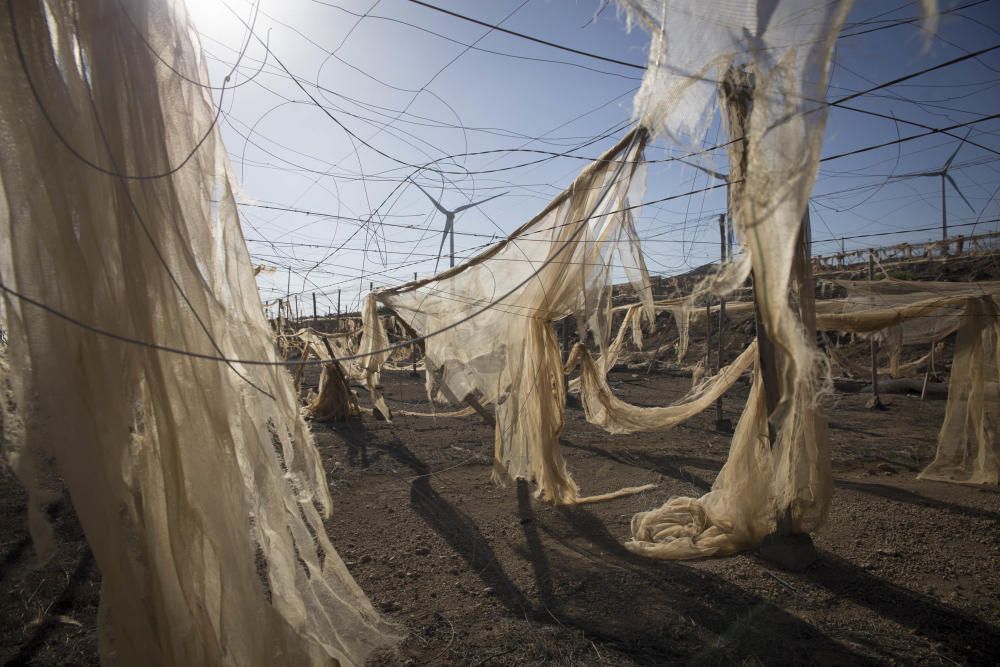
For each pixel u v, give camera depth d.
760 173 3.11
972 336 8.38
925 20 2.52
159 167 2.66
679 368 24.80
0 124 2.30
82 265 2.40
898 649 3.84
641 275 6.05
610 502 7.59
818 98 2.96
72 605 4.42
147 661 2.36
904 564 5.23
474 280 7.75
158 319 2.61
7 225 2.37
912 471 8.91
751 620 4.28
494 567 5.39
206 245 2.91
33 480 2.36
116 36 2.56
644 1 3.25
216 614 2.66
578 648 3.93
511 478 8.27
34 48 2.36
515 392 7.97
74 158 2.42
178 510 2.56
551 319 7.72
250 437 2.96
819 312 11.04
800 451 5.09
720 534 5.68
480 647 3.95
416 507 7.32
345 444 11.41
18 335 2.37
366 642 3.39
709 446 11.07
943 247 16.25
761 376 5.38
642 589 4.86
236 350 3.02
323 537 3.45
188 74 2.85
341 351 17.86
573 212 6.19
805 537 5.25
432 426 13.64
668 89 3.38
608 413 9.19
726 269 3.55
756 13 3.05
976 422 8.27
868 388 18.38
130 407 2.53
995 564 5.22
